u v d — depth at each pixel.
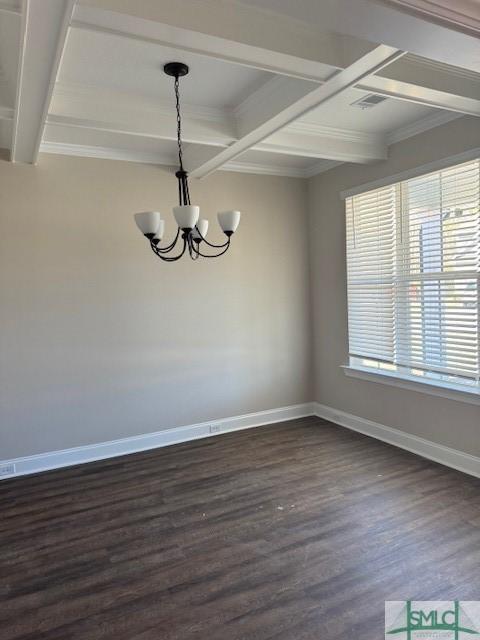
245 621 1.97
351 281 4.40
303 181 4.88
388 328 4.02
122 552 2.52
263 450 4.01
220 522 2.81
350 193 4.29
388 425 4.09
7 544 2.63
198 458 3.88
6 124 3.08
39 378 3.71
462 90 2.66
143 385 4.12
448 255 3.46
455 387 3.43
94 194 3.85
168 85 2.78
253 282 4.62
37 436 3.72
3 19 1.98
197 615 2.02
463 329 3.38
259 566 2.36
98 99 2.83
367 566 2.32
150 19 1.81
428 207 3.59
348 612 2.01
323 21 1.49
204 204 4.33
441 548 2.45
